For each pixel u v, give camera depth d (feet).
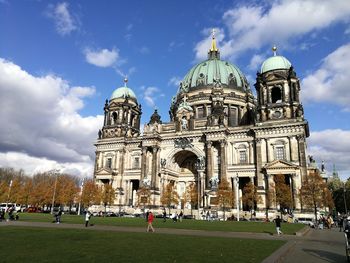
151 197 314.35
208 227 156.04
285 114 284.82
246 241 97.81
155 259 61.11
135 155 355.36
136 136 370.73
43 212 368.68
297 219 239.91
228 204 265.75
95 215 308.40
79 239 93.25
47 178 565.12
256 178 282.56
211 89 389.19
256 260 62.34
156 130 337.93
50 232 113.80
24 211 382.63
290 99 288.51
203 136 318.24
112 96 395.75
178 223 188.03
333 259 69.51
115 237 100.99
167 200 303.07
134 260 59.52
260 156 282.56
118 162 358.23
